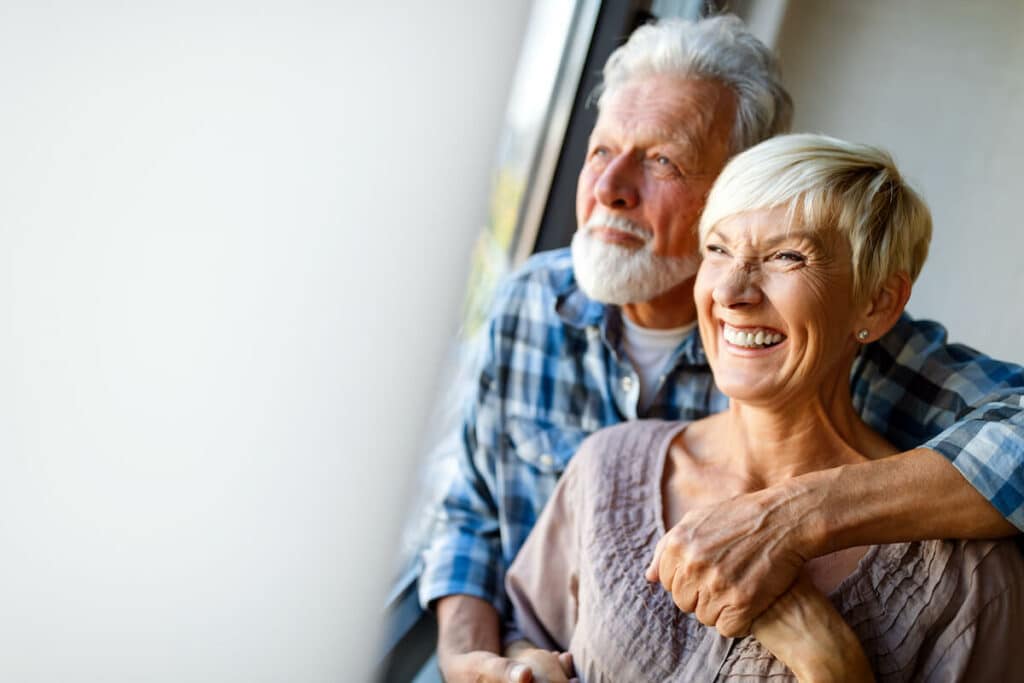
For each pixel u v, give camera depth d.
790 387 1.01
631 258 1.34
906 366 1.27
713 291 1.01
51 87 0.55
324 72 0.77
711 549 0.94
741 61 1.34
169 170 0.65
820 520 0.93
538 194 1.82
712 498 1.08
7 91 0.53
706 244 1.04
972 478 0.94
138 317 0.66
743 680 0.97
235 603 0.86
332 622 1.04
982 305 2.36
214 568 0.81
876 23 2.28
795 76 2.33
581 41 1.73
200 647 0.82
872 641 0.96
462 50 0.96
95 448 0.65
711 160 1.32
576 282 1.48
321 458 0.93
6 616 0.61
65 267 0.59
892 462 0.97
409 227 0.97
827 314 0.98
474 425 1.51
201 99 0.66
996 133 2.29
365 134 0.85
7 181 0.54
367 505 1.04
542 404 1.49
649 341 1.46
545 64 1.68
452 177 1.01
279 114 0.73
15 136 0.54
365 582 1.08
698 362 1.43
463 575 1.38
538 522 1.25
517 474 1.48
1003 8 2.22
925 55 2.28
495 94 1.04
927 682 0.94
